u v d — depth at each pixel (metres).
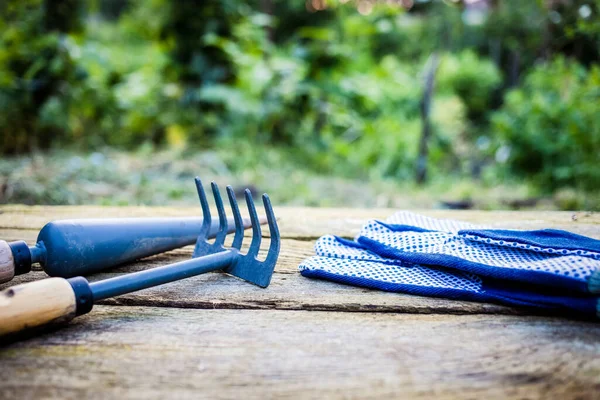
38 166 3.84
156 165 4.24
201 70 5.59
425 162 4.96
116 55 6.64
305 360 0.77
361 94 6.26
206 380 0.72
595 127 4.10
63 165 3.92
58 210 1.85
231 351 0.80
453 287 1.02
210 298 1.02
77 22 5.47
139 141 5.52
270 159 4.89
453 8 7.16
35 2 5.11
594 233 1.51
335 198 3.86
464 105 8.44
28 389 0.69
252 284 1.10
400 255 1.13
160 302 1.01
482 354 0.79
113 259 1.13
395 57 9.24
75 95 5.01
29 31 5.00
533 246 1.05
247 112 5.19
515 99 5.36
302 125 5.78
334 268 1.13
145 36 6.07
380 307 0.98
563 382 0.71
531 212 1.86
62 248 1.02
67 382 0.71
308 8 9.61
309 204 3.65
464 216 1.79
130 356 0.78
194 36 5.68
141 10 5.97
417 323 0.91
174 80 5.78
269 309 0.99
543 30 5.86
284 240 1.50
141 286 0.91
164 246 1.24
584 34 4.49
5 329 0.75
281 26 9.77
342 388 0.70
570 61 4.93
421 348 0.81
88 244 1.07
